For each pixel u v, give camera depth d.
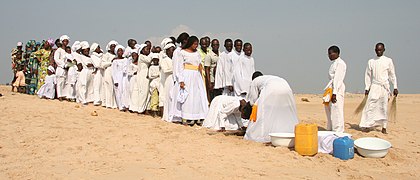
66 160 7.39
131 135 9.27
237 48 12.28
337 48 10.60
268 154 7.96
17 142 8.60
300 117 15.53
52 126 10.16
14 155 7.70
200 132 10.01
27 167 6.96
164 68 12.41
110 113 13.09
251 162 7.43
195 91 11.51
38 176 6.51
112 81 14.40
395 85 11.88
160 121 11.59
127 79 13.78
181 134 9.54
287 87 9.17
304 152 8.03
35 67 17.39
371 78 11.80
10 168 6.91
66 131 9.63
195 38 11.58
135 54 13.55
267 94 9.05
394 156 8.36
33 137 9.02
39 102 14.54
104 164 7.16
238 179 6.49
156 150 8.09
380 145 8.45
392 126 13.21
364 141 8.59
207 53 13.25
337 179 6.72
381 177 7.00
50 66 15.98
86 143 8.56
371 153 8.14
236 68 12.11
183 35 11.65
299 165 7.40
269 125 9.03
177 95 11.44
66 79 15.59
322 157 7.96
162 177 6.52
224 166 7.14
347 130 11.87
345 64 10.56
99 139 8.91
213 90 13.50
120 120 11.51
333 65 10.63
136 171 6.79
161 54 12.86
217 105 10.63
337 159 7.95
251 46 12.12
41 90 15.88
